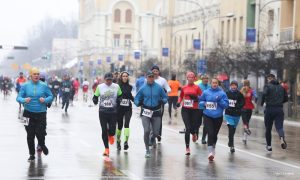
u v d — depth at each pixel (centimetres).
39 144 3112
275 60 8006
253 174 2744
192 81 3459
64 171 2700
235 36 11506
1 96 12569
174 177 2603
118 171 2722
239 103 3544
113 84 3228
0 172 2659
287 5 9169
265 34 9544
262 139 4469
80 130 4725
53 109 7938
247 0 10894
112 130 3228
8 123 5297
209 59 9712
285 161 3234
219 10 12419
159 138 3975
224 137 4453
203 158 3228
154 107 3238
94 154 3281
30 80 3017
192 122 3494
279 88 3631
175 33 14538
